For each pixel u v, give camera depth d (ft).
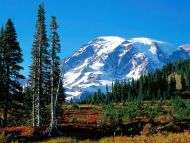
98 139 126.41
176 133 135.23
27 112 176.35
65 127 150.10
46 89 162.20
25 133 127.54
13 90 154.61
